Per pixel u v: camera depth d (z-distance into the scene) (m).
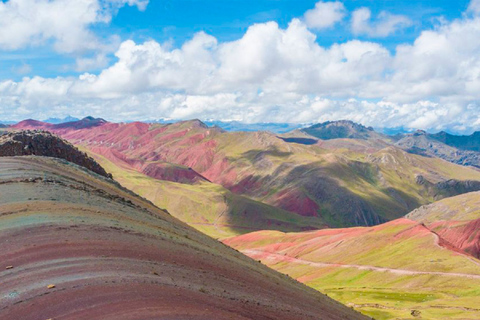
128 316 16.70
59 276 20.89
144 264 26.84
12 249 24.75
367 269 173.75
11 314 16.36
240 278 38.34
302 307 39.19
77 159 105.00
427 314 97.19
